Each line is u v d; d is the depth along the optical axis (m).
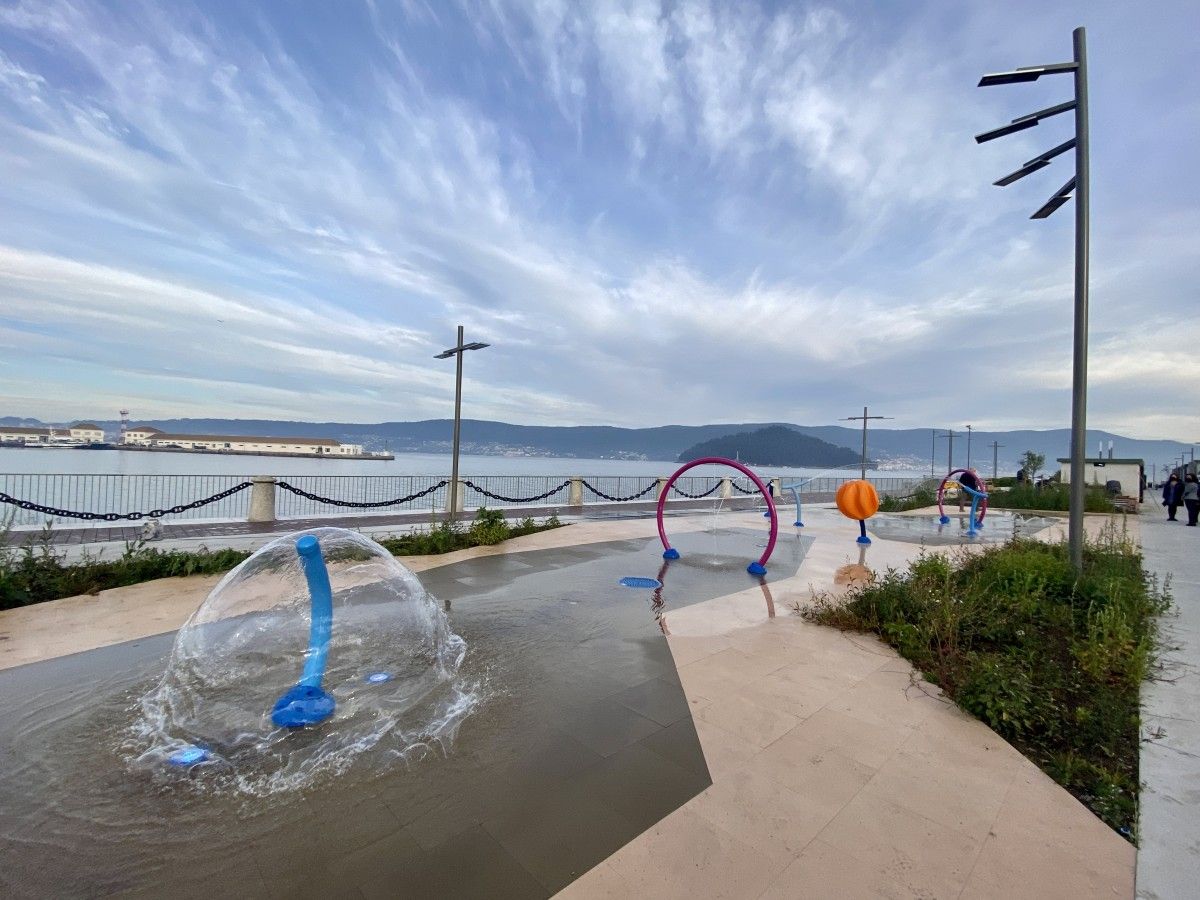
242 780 3.32
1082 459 7.65
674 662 5.24
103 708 4.13
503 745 3.74
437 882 2.56
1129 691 4.58
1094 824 3.02
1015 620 5.96
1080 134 7.65
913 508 23.44
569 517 16.95
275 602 5.16
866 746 3.79
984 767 3.55
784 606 7.22
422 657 5.04
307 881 2.56
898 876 2.62
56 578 7.08
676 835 2.89
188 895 2.48
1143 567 9.95
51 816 2.99
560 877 2.60
